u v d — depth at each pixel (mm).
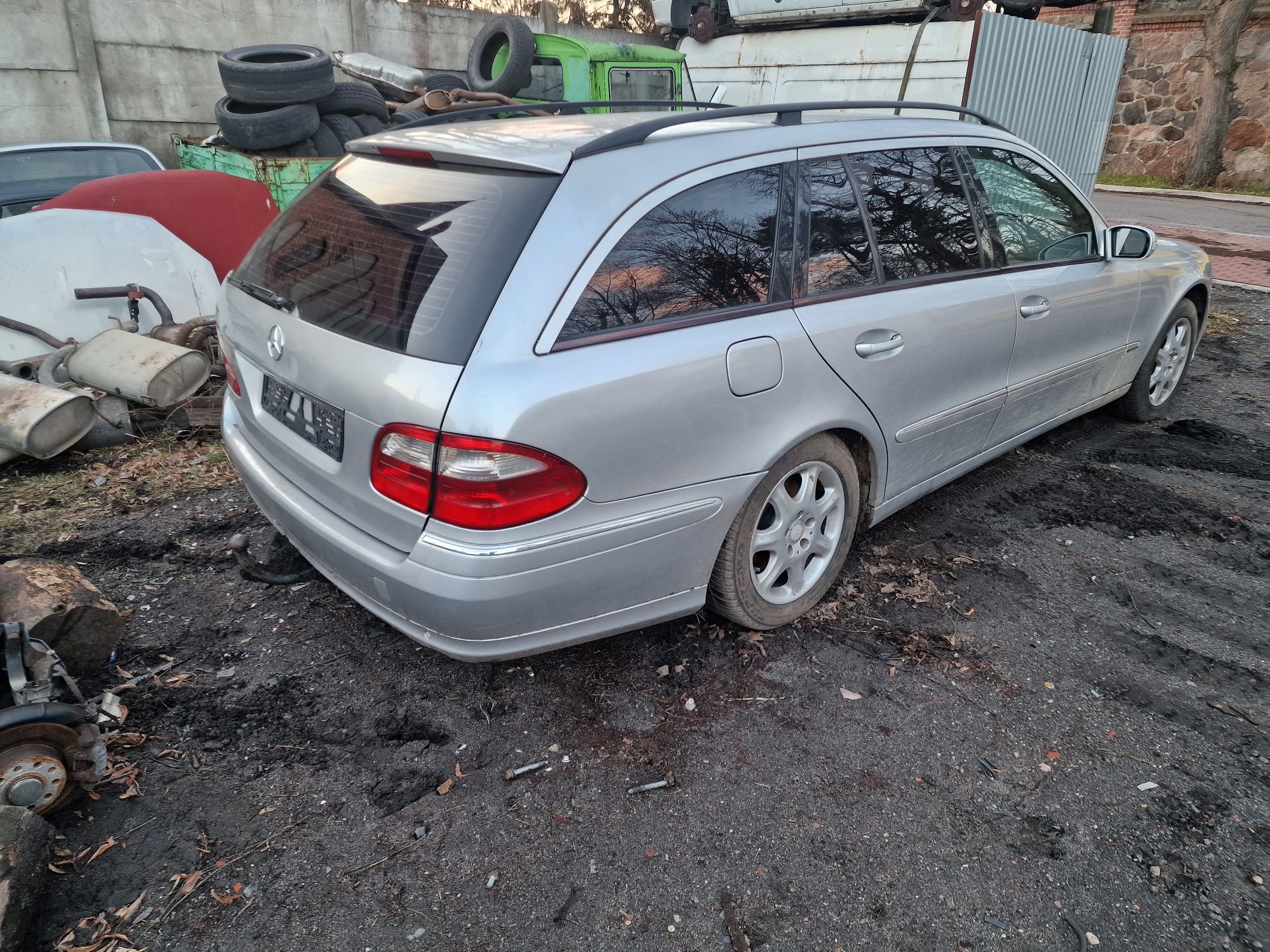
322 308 2568
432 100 9148
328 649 3070
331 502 2592
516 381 2189
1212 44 16156
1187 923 2121
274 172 6777
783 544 3041
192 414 4664
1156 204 15180
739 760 2605
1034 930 2096
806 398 2848
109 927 2049
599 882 2201
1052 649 3158
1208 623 3336
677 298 2549
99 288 5066
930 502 4270
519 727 2723
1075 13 17953
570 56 9797
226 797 2436
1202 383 6102
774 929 2086
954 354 3412
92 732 2264
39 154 6500
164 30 9523
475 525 2217
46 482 4191
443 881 2197
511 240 2311
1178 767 2621
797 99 10539
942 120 3615
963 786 2529
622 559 2502
